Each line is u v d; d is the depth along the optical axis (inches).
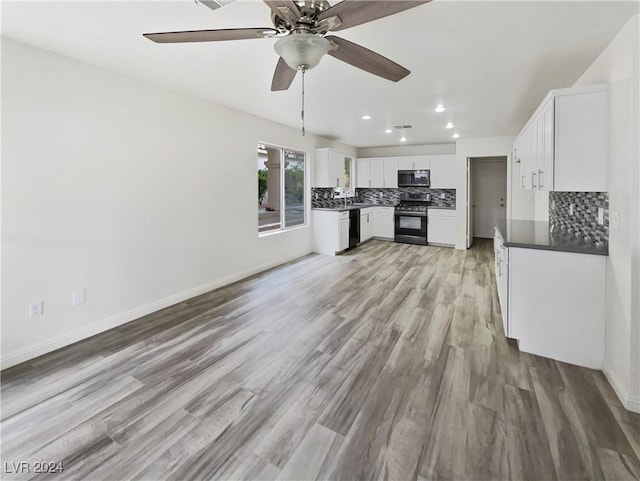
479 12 78.1
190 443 66.3
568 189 92.6
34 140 97.7
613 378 83.4
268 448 65.0
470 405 77.5
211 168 160.1
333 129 224.4
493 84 129.1
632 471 58.9
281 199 226.7
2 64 90.6
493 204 317.4
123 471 59.6
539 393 81.9
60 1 73.6
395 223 303.9
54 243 103.6
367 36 90.1
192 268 153.5
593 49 96.8
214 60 107.0
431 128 217.5
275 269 206.2
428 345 107.6
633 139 73.9
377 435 68.2
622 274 79.2
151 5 75.5
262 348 105.9
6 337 94.1
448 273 196.4
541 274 98.4
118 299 122.8
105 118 115.1
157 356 100.7
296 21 59.9
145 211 130.6
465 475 58.6
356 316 132.0
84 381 87.5
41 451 64.1
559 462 61.1
